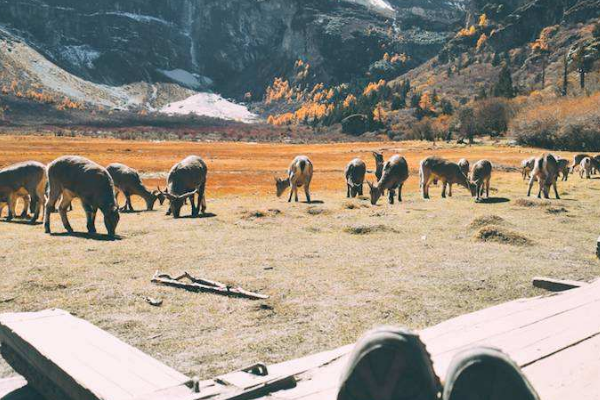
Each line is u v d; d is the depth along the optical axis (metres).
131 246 13.41
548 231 16.00
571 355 4.15
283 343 6.59
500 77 188.00
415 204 23.94
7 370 5.79
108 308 8.16
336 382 3.76
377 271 10.59
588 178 40.19
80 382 3.46
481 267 10.89
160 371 3.67
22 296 8.81
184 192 20.11
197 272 10.55
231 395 3.37
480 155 73.94
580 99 100.19
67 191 15.80
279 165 60.50
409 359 2.47
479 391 2.34
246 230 16.16
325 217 19.02
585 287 6.90
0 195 20.33
